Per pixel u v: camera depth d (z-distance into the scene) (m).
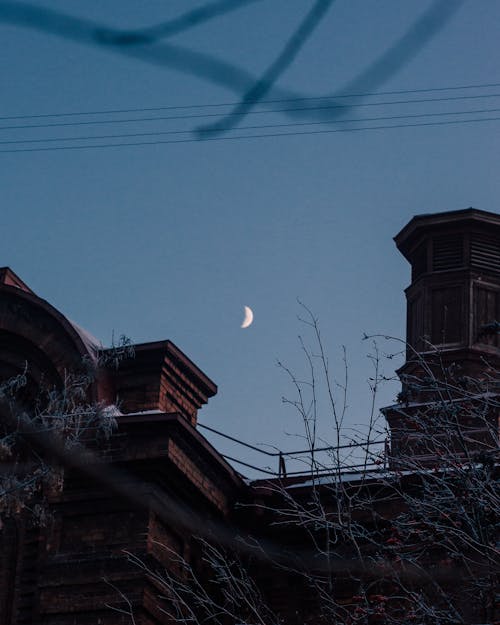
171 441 21.53
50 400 21.42
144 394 22.73
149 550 20.95
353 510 21.23
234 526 22.88
